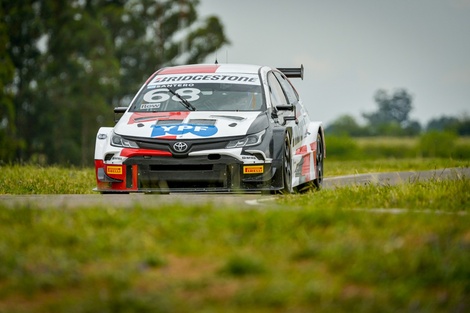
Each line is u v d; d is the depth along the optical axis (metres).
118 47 187.88
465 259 16.48
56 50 176.88
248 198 28.92
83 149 171.75
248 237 18.36
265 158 32.78
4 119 163.88
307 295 15.09
